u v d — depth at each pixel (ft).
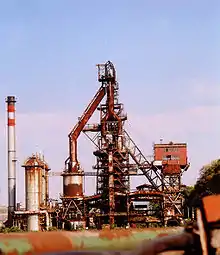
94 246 30.96
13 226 509.35
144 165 517.14
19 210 547.08
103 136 517.55
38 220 524.52
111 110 525.34
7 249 29.58
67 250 29.94
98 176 510.99
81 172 529.04
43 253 30.01
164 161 520.83
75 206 521.24
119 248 30.71
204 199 30.58
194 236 29.91
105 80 533.14
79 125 532.73
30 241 29.96
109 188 500.33
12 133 568.00
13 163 565.53
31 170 529.04
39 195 529.86
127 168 514.68
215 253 29.27
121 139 517.96
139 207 567.59
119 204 519.19
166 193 501.97
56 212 530.68
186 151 524.52
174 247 29.22
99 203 518.78
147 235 32.91
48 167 565.53
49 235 30.94
